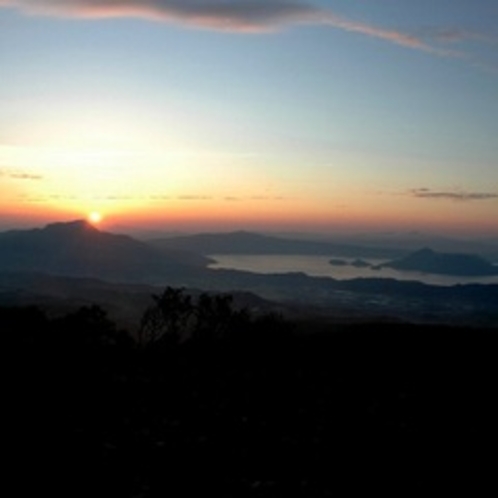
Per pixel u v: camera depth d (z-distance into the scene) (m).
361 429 19.02
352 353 35.59
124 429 17.66
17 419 17.67
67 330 31.59
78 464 14.73
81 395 20.92
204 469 14.97
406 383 26.73
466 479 15.31
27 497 12.75
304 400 22.42
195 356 32.91
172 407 20.41
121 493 13.31
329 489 14.18
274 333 40.16
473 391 25.59
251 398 22.28
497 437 18.98
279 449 16.77
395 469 15.73
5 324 30.55
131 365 27.69
